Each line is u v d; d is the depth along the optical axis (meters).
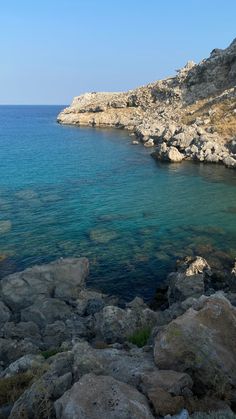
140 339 18.08
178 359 11.47
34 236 40.34
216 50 141.50
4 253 36.34
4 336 22.72
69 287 29.09
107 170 72.44
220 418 9.15
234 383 10.72
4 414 10.89
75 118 179.12
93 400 9.53
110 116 164.38
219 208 48.62
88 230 41.81
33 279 29.34
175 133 93.31
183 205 50.19
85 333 22.72
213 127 89.75
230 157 73.62
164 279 31.84
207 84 134.38
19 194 55.69
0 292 28.39
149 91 162.25
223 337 11.67
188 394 10.44
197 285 27.25
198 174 67.94
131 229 41.91
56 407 9.81
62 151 94.56
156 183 62.12
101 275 32.62
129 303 26.98
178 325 11.92
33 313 25.53
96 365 11.70
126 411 9.23
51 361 13.88
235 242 37.66
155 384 10.47
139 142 108.56
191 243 37.72
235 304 22.00
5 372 14.78
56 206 50.19
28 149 97.81
